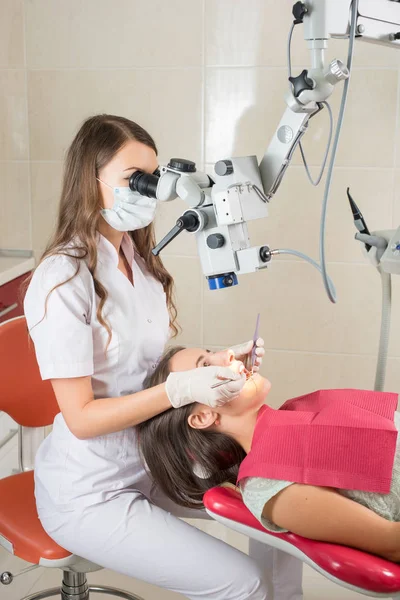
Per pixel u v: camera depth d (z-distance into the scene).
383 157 2.52
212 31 2.52
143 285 1.91
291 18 2.47
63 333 1.64
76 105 2.66
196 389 1.56
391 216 2.56
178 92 2.59
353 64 2.47
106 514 1.70
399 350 2.64
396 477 1.45
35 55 2.64
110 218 1.75
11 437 2.48
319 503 1.40
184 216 1.48
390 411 1.57
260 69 2.53
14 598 2.38
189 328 2.76
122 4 2.55
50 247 1.79
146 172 1.73
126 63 2.60
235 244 1.46
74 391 1.66
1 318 2.48
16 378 1.95
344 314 2.65
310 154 2.55
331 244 2.61
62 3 2.58
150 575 1.68
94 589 2.14
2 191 2.78
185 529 1.70
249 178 1.45
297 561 1.92
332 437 1.44
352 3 1.43
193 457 1.71
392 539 1.35
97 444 1.75
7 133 2.72
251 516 1.49
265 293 2.68
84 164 1.74
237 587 1.65
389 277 1.85
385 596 1.34
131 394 1.68
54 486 1.76
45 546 1.76
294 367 2.72
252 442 1.57
